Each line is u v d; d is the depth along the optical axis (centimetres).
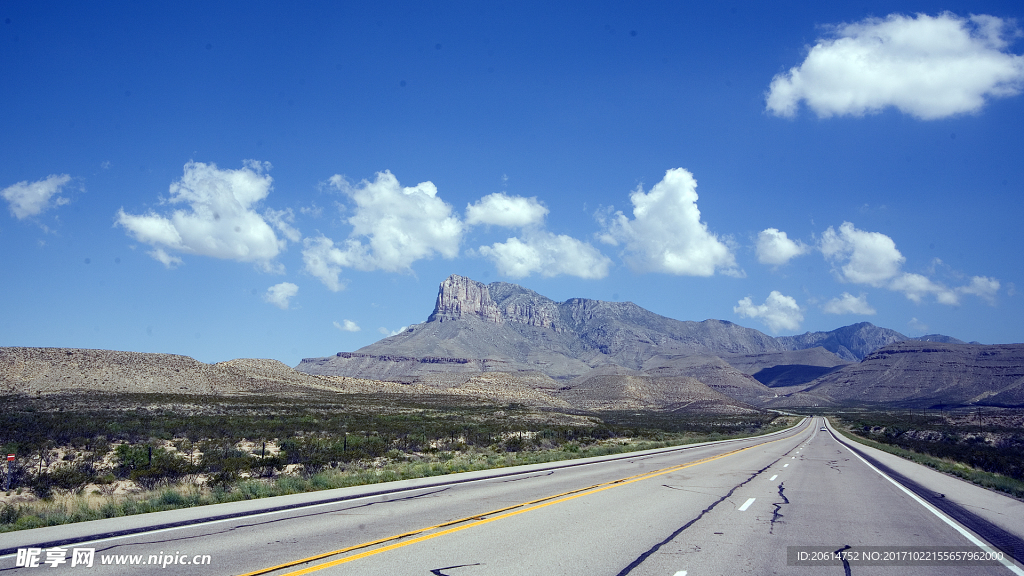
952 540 1133
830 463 3034
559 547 995
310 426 4684
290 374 13488
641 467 2580
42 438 3092
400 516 1270
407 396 13188
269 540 1023
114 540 1016
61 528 1100
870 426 9869
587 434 5522
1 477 1994
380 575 813
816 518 1345
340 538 1043
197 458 2720
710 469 2538
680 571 864
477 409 10300
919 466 2997
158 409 6262
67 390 8825
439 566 865
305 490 1675
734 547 1027
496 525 1178
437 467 2311
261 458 2438
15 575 809
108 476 2098
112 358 10525
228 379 11400
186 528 1123
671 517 1307
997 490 2025
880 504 1594
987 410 18025
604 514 1327
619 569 866
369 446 3400
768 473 2412
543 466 2544
